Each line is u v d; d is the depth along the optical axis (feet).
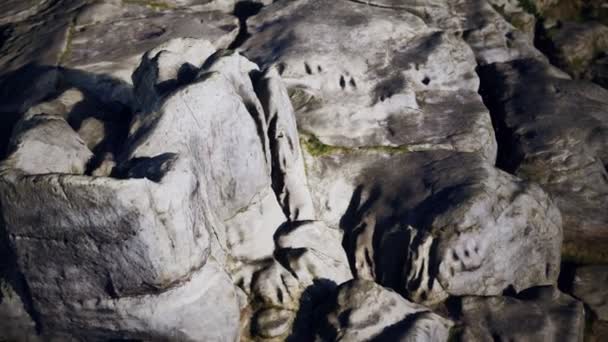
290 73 26.68
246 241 22.08
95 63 27.61
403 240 22.54
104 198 17.20
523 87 29.66
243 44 28.76
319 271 21.91
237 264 21.62
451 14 32.63
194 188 18.83
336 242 23.41
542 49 34.55
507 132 27.86
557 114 28.09
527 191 23.52
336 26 29.27
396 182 24.16
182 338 18.89
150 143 19.72
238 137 21.24
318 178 24.39
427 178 23.97
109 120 23.09
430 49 28.96
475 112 27.17
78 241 17.92
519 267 22.90
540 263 23.32
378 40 28.96
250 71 23.39
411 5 32.22
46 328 19.60
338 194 24.34
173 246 18.03
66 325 19.30
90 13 30.55
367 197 24.09
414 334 19.84
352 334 19.93
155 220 17.57
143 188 17.31
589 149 26.81
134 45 28.89
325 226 23.29
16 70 27.96
